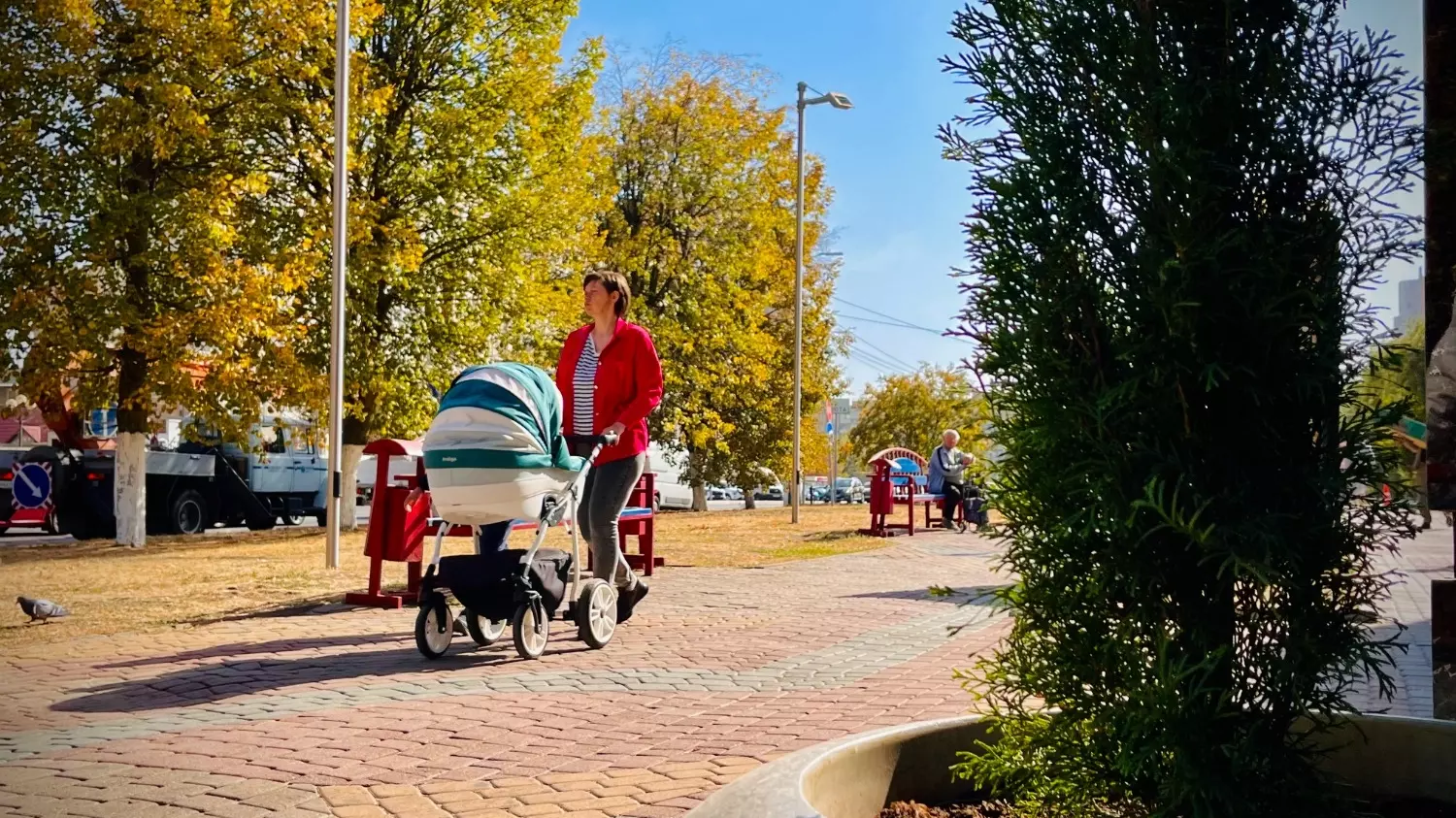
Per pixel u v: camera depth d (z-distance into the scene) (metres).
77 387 20.97
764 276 38.72
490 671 7.29
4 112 19.91
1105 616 2.62
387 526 10.62
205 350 20.36
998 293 2.71
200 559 15.97
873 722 5.77
